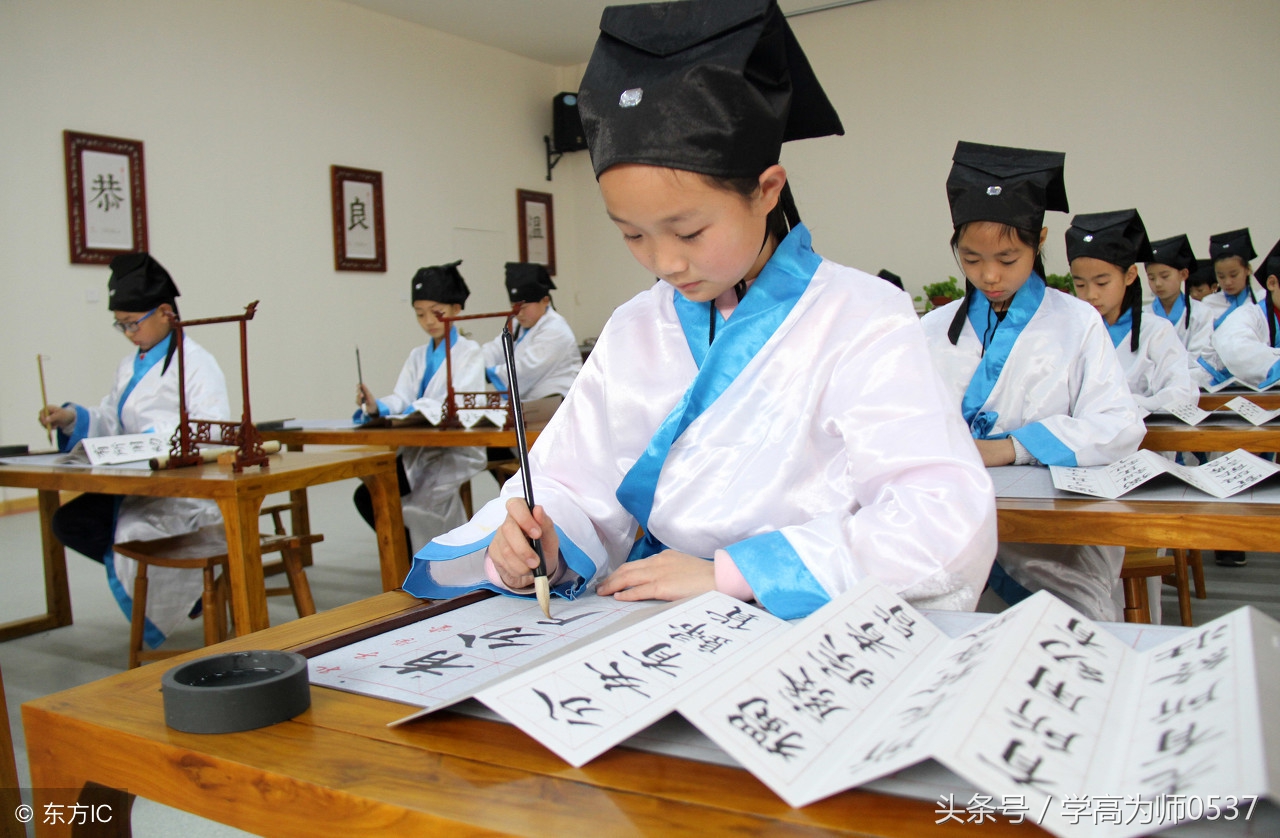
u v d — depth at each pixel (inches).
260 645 30.8
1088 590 65.8
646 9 32.6
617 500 41.3
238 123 242.8
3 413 199.3
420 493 148.3
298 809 20.3
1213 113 257.4
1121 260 97.6
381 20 281.1
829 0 299.4
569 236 355.3
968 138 290.0
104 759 24.0
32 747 25.7
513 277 196.9
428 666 27.7
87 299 212.2
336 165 266.8
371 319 277.9
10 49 199.5
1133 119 267.1
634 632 25.7
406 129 289.4
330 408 266.4
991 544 31.1
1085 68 272.5
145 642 105.7
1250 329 157.5
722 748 20.5
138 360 125.6
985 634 23.1
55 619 122.9
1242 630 20.1
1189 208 262.5
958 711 17.9
